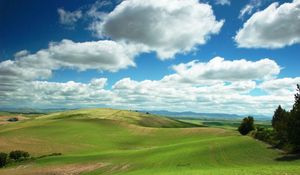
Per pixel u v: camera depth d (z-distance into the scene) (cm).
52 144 13125
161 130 17000
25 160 9550
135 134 16150
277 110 8125
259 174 3803
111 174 6494
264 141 7475
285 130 5769
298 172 3694
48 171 7719
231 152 6700
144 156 8106
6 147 12300
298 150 5653
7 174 7788
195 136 14862
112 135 15775
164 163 6644
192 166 5834
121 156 8694
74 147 12656
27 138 14325
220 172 4306
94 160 8512
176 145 9169
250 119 10044
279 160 5303
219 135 14512
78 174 7131
